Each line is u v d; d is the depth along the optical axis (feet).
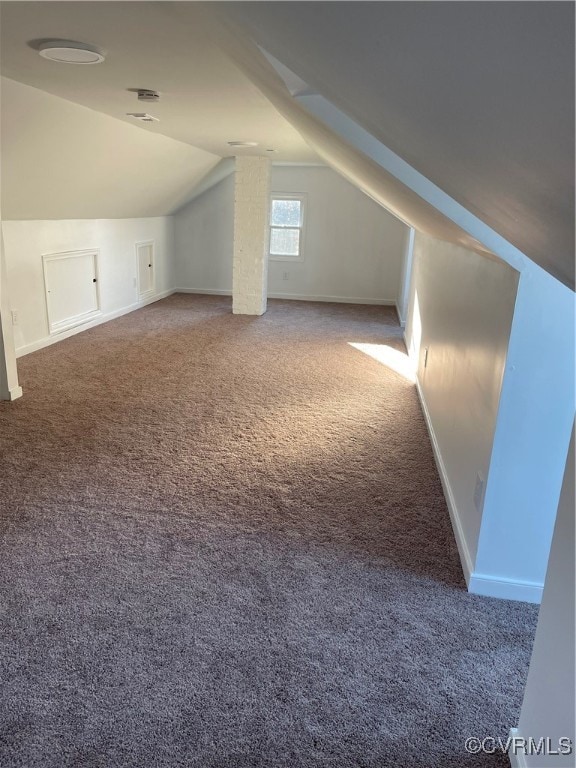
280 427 11.30
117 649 5.52
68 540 7.22
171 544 7.25
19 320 15.21
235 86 8.39
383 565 7.04
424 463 9.95
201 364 15.43
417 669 5.45
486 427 6.48
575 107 1.71
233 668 5.36
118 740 4.59
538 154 2.20
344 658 5.55
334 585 6.62
